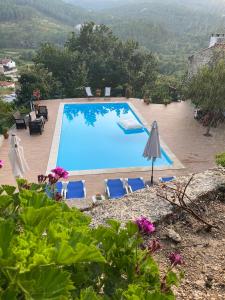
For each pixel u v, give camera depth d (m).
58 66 29.52
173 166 14.09
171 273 2.59
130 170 13.84
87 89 26.19
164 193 5.23
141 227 2.50
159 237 4.36
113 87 30.69
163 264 3.86
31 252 1.48
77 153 15.98
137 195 5.27
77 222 2.14
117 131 18.98
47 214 1.75
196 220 4.72
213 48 23.19
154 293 1.84
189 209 4.64
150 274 2.36
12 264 1.42
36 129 17.44
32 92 24.42
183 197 5.08
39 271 1.46
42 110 19.78
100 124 20.14
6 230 1.55
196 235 4.45
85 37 32.50
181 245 4.23
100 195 10.96
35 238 1.56
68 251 1.44
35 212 1.72
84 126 19.80
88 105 23.33
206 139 17.05
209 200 5.19
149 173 13.56
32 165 13.88
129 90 24.77
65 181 12.38
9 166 13.93
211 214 4.89
